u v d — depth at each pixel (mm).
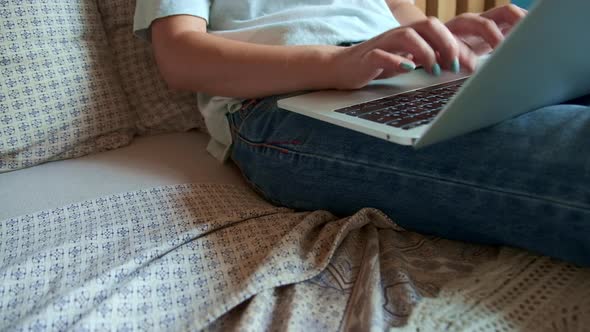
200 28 816
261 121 732
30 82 821
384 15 956
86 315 459
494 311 470
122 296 492
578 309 468
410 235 636
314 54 678
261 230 632
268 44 790
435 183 556
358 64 627
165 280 530
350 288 528
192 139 993
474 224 556
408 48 603
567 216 467
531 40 372
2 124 794
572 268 524
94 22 938
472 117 460
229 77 733
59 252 569
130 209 669
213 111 845
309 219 630
